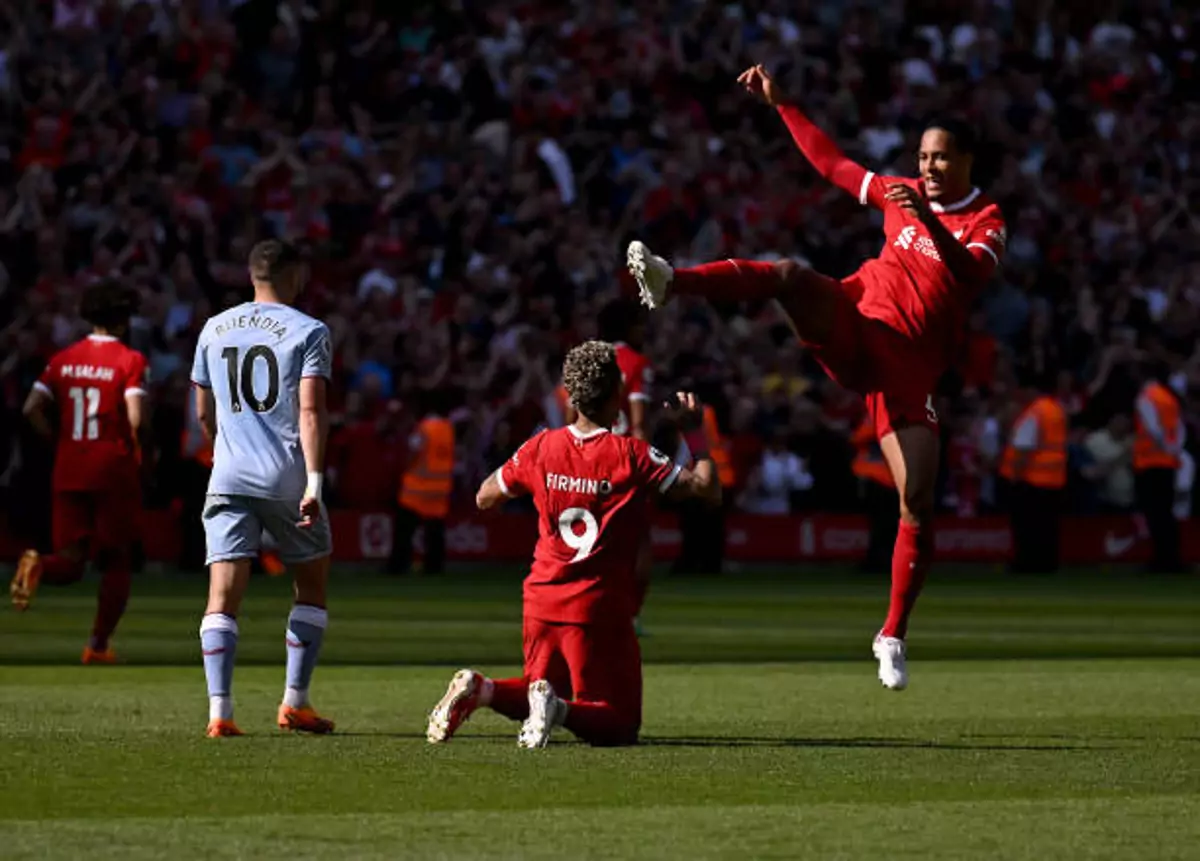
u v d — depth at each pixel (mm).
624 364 40469
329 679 34719
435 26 95875
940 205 28094
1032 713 29500
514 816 18672
